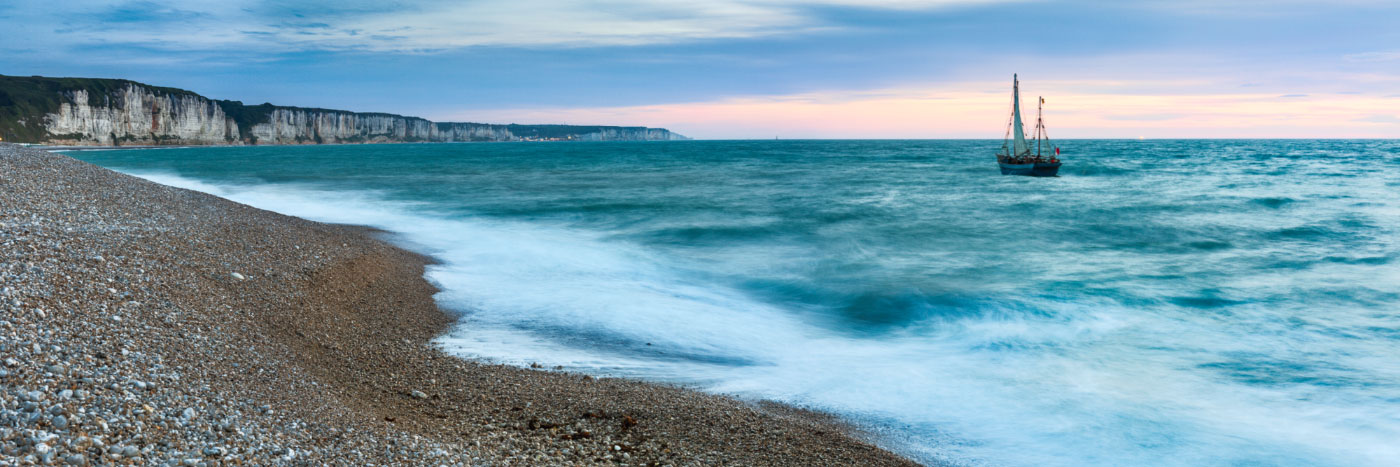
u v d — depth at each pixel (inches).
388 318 549.6
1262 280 780.6
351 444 292.0
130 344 350.9
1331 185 2086.6
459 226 1155.9
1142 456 361.1
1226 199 1685.5
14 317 346.9
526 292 672.4
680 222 1245.1
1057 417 406.9
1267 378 472.1
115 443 249.6
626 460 319.3
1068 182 2300.7
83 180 866.8
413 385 406.0
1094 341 555.8
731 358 505.7
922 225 1227.2
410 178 2389.3
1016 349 535.5
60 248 502.6
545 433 344.5
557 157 4800.7
